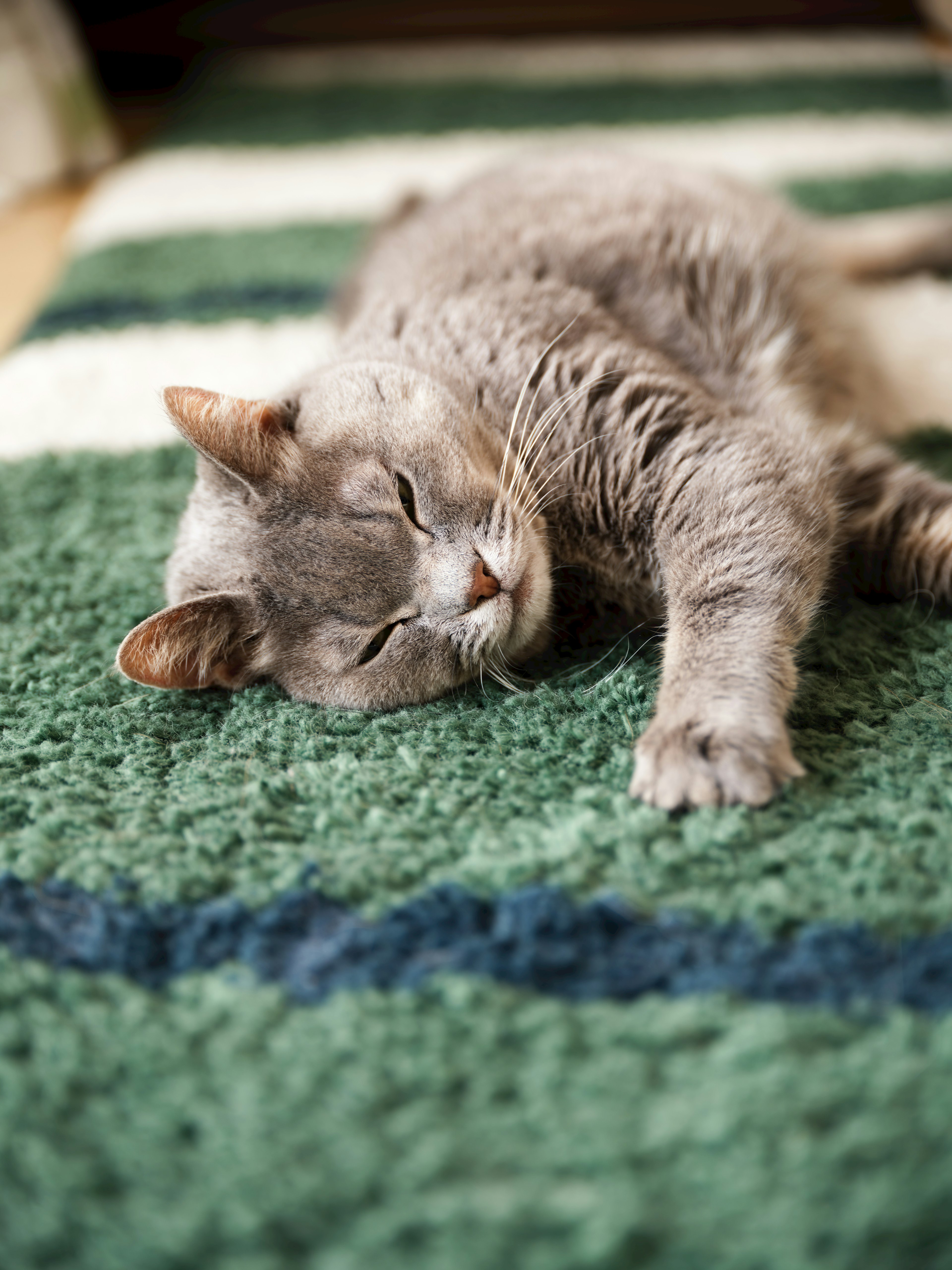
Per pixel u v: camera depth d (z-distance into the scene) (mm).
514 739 535
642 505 567
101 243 941
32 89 1152
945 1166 407
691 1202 406
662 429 570
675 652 534
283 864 492
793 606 536
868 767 505
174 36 1489
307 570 562
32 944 474
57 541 656
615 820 496
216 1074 437
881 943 453
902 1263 396
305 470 570
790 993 444
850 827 488
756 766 496
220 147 1155
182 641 555
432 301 627
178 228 958
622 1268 396
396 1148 418
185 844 503
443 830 501
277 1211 408
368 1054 437
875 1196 403
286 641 570
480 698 569
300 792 521
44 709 565
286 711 566
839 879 470
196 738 556
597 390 580
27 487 692
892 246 784
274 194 1017
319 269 868
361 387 586
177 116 1286
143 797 525
